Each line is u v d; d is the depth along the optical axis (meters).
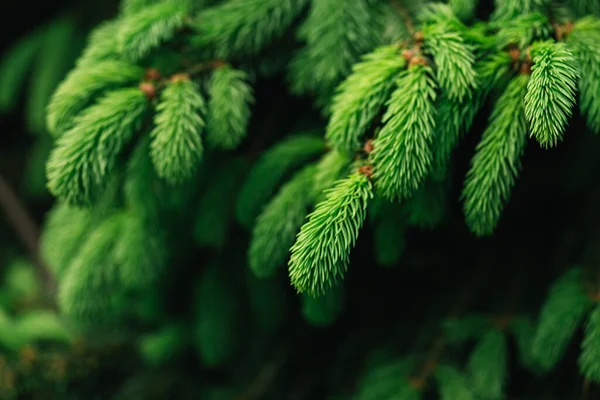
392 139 0.88
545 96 0.86
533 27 0.90
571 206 1.06
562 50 0.87
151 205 1.00
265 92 1.06
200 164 0.96
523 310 1.03
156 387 1.18
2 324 1.10
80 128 0.92
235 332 1.10
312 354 1.15
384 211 0.95
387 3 0.96
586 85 0.90
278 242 0.96
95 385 1.17
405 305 1.12
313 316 0.99
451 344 1.04
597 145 1.01
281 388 1.13
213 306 1.09
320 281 0.87
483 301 1.06
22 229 1.43
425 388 1.01
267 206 0.96
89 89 0.94
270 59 0.98
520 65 0.90
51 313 1.18
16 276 1.27
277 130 1.05
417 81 0.89
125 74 0.95
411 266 1.09
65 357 1.12
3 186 1.45
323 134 1.00
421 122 0.88
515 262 1.07
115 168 1.00
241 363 1.16
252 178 0.98
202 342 1.09
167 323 1.14
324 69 0.94
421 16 0.93
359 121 0.90
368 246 1.08
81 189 0.92
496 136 0.90
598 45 0.90
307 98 1.05
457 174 1.01
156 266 1.02
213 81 0.95
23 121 1.66
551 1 0.92
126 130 0.93
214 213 1.01
